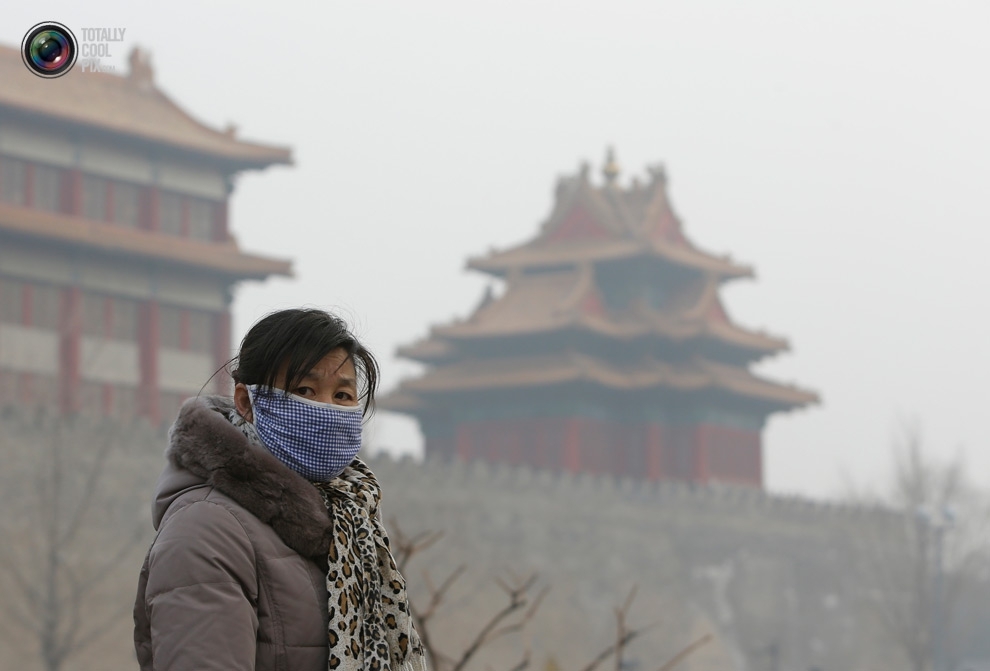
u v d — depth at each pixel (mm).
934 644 61688
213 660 3422
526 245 71125
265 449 3826
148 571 3619
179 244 53219
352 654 3643
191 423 3713
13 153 50781
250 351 3836
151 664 3746
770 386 68500
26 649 40219
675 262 69125
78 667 41250
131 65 55438
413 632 3932
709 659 57656
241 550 3566
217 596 3488
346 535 3760
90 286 51438
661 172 71500
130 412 51062
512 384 64938
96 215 52906
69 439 43031
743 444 68938
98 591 42250
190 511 3600
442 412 70875
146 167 54344
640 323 67000
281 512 3635
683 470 66438
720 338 67188
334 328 3869
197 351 54844
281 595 3604
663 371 65312
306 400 3805
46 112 50594
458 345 69312
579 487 55875
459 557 51312
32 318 49906
